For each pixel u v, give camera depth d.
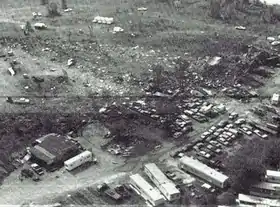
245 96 111.88
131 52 132.50
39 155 87.62
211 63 126.62
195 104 107.62
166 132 97.12
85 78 118.31
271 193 77.44
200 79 119.81
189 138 95.38
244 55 132.00
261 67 126.81
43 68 121.94
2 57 126.75
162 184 78.12
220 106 105.94
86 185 81.44
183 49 135.88
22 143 93.69
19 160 89.00
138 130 97.75
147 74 121.06
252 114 104.56
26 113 102.62
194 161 84.56
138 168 85.94
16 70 119.94
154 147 92.38
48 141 91.44
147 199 76.94
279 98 109.62
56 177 83.88
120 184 81.12
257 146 90.75
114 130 96.69
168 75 121.06
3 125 98.12
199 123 101.31
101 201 77.12
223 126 99.44
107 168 86.19
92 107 106.00
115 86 115.31
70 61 125.31
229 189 79.06
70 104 107.12
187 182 81.62
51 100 108.56
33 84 114.38
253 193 77.94
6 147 91.81
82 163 86.94
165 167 86.00
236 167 82.75
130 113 103.25
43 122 98.88
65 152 88.19
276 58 130.00
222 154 89.81
